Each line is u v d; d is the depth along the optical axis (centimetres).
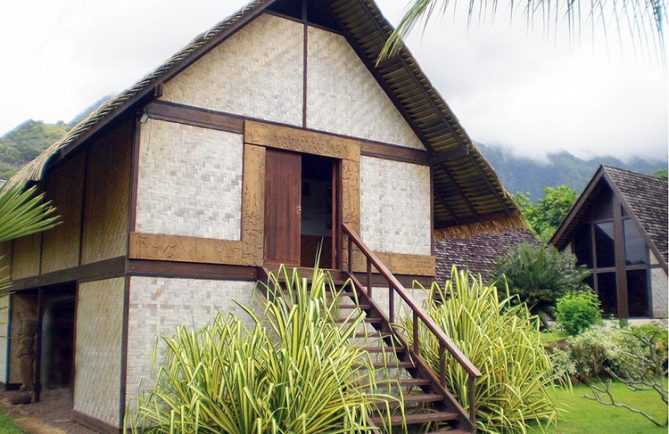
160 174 830
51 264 1088
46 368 1259
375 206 1027
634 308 1948
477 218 1197
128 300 787
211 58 888
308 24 988
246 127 904
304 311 707
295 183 952
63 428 878
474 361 834
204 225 855
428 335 884
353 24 1006
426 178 1092
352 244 991
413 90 1035
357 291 937
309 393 657
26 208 532
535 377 866
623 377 1167
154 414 698
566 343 1207
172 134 845
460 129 1036
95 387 847
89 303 897
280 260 922
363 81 1040
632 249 1967
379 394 703
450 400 780
